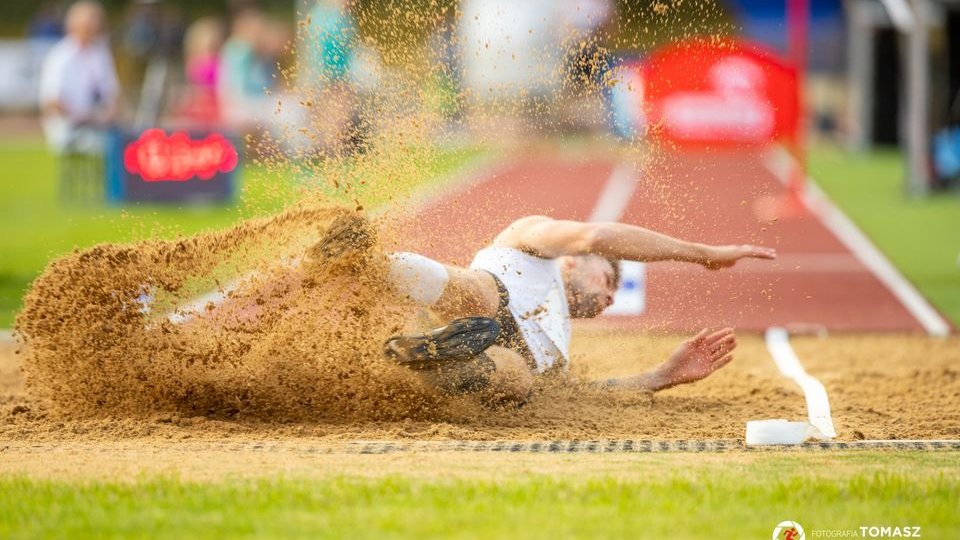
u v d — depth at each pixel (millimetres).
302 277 21203
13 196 67688
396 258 20984
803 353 30484
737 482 16703
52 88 64062
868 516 15211
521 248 22203
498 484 16562
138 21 89688
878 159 94062
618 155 92000
